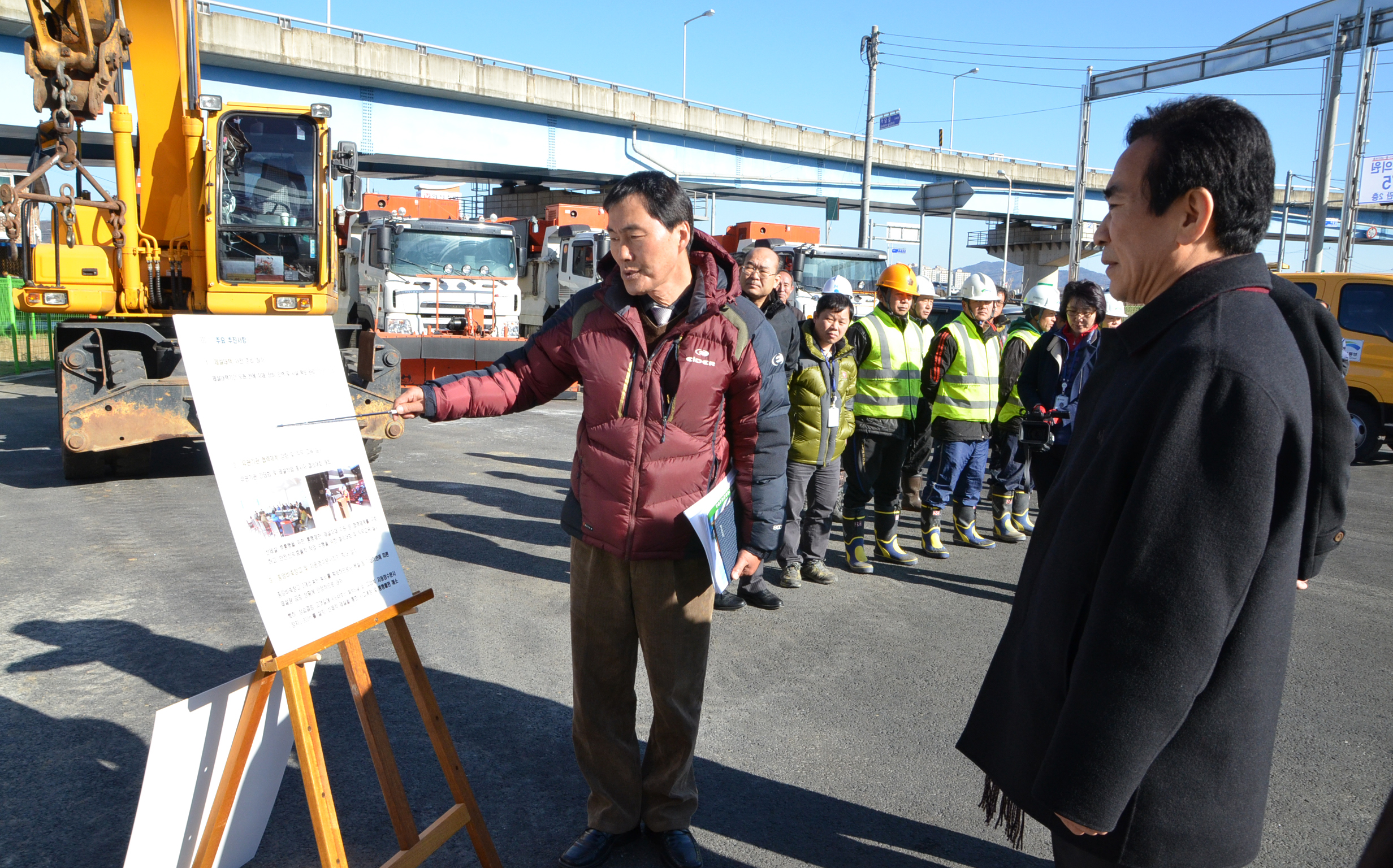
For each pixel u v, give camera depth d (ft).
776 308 15.37
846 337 17.83
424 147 91.15
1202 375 4.31
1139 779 4.34
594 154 104.99
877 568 18.48
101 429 21.17
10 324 65.62
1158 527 4.26
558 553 18.56
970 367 18.90
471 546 18.83
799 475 16.31
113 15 21.76
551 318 8.44
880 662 13.39
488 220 46.39
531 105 95.25
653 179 7.39
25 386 46.83
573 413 41.88
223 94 78.13
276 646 6.06
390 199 55.21
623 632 8.20
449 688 12.01
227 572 16.31
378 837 8.63
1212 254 4.82
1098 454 4.80
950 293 129.80
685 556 7.86
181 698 11.28
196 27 23.15
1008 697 5.44
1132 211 4.98
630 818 8.45
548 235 57.36
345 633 6.57
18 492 22.52
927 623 15.19
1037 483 15.40
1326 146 57.72
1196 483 4.23
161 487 23.57
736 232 65.41
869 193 80.64
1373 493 28.07
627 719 8.50
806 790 9.80
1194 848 4.58
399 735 10.66
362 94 85.97
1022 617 5.46
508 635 13.97
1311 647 14.40
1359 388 32.81
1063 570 4.91
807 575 17.46
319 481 6.64
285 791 9.42
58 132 21.94
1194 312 4.63
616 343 7.74
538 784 9.70
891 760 10.48
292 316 6.73
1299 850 8.81
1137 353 4.91
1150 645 4.25
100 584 15.43
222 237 22.81
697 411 7.75
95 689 11.46
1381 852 3.39
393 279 42.34
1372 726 11.59
